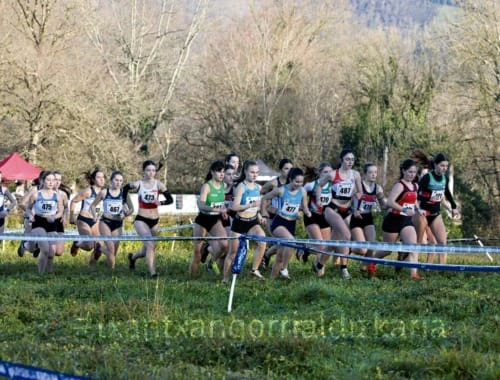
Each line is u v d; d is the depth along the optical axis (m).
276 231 19.83
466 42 53.75
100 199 23.12
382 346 12.29
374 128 67.00
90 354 11.05
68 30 63.34
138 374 10.11
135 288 17.67
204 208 20.17
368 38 71.56
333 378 10.34
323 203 20.75
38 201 22.23
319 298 16.33
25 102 58.81
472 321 13.87
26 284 19.00
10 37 59.25
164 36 82.31
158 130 83.62
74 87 61.03
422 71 65.75
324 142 71.56
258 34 75.62
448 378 10.29
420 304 15.05
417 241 21.11
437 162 20.81
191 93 77.94
